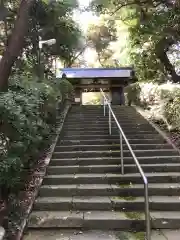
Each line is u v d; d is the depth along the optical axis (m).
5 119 4.03
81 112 10.80
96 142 7.36
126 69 16.44
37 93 6.03
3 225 3.90
